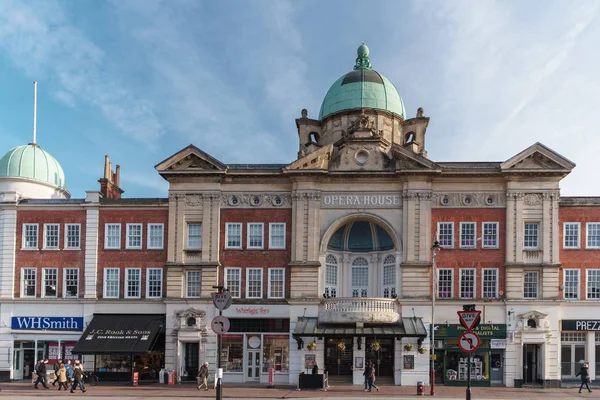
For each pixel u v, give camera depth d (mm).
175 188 46469
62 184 56844
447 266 44500
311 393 37562
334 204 45656
